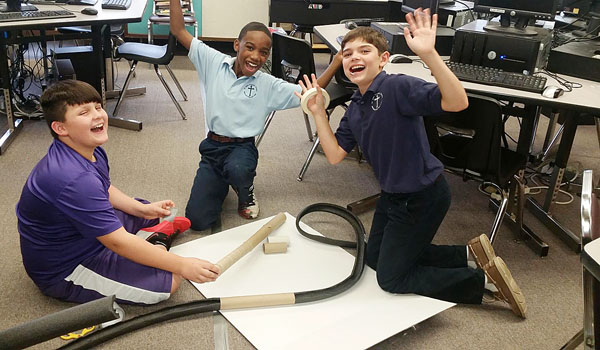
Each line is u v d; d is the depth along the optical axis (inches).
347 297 80.4
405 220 79.1
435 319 79.9
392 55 112.3
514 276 91.8
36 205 70.7
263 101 101.6
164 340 71.7
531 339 76.9
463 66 102.7
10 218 98.2
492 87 95.8
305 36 228.1
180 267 73.7
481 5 111.7
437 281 80.4
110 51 161.0
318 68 214.1
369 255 87.7
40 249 73.5
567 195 123.8
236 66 103.0
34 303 77.5
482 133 85.0
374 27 126.6
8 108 130.1
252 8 225.8
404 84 72.2
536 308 83.7
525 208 116.1
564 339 77.2
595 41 119.0
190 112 160.1
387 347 73.7
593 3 124.9
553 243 103.1
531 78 96.8
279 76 128.5
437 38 118.3
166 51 144.1
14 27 114.3
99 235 70.8
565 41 120.3
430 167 77.5
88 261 75.5
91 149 73.9
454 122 86.1
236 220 102.6
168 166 123.0
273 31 128.9
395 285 80.5
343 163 131.6
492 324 79.6
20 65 171.2
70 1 142.7
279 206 108.7
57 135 71.9
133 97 170.1
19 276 83.2
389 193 81.3
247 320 74.8
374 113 75.7
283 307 77.5
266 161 129.7
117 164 122.1
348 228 102.4
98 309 39.8
